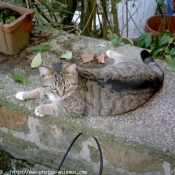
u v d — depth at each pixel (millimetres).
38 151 1440
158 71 1329
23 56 1479
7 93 1307
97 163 1345
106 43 1554
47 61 1448
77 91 1221
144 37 1569
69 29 1878
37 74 1394
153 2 2076
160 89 1324
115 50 1514
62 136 1329
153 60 1405
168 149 1122
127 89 1213
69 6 1795
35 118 1306
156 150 1133
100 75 1237
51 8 1642
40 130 1354
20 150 1483
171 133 1168
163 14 1801
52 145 1386
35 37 1585
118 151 1251
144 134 1167
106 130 1181
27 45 1532
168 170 1219
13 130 1430
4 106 1307
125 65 1303
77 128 1215
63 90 1207
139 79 1230
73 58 1467
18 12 1494
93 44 1545
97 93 1214
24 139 1435
